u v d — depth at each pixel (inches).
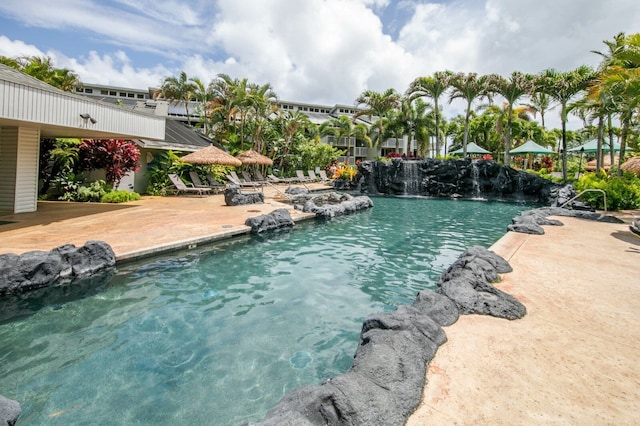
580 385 101.9
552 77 828.6
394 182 977.5
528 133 1385.3
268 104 1155.3
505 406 92.7
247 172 1092.5
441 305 148.7
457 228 439.8
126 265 246.1
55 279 204.1
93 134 468.4
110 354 142.4
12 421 95.8
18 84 294.4
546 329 137.2
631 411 91.2
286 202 608.4
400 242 352.2
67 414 108.0
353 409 87.0
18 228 323.0
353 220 494.0
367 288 222.1
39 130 436.1
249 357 142.1
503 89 925.8
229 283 225.9
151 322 171.0
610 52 704.4
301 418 82.7
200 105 1437.0
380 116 1257.4
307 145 1314.0
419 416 89.1
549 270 215.5
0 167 411.8
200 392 119.6
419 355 111.7
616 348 123.1
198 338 156.8
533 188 816.3
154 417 107.3
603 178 669.3
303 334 162.1
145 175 735.1
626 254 256.2
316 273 249.6
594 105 708.7
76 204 512.1
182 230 329.4
